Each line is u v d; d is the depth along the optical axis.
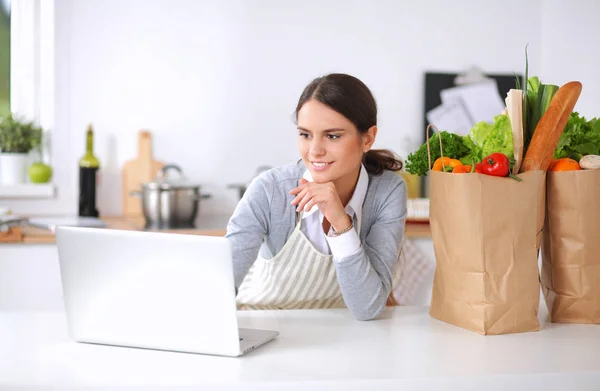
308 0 3.78
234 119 3.79
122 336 1.43
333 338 1.49
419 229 3.27
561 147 1.70
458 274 1.57
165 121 3.75
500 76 3.94
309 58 3.80
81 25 3.66
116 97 3.71
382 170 1.83
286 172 1.80
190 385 1.20
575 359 1.35
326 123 1.58
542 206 1.59
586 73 3.73
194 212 3.46
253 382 1.21
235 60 3.77
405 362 1.33
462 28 3.90
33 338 1.50
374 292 1.63
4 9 3.70
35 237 3.10
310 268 1.83
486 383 1.25
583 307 1.63
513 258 1.53
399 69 3.87
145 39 3.71
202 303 1.36
